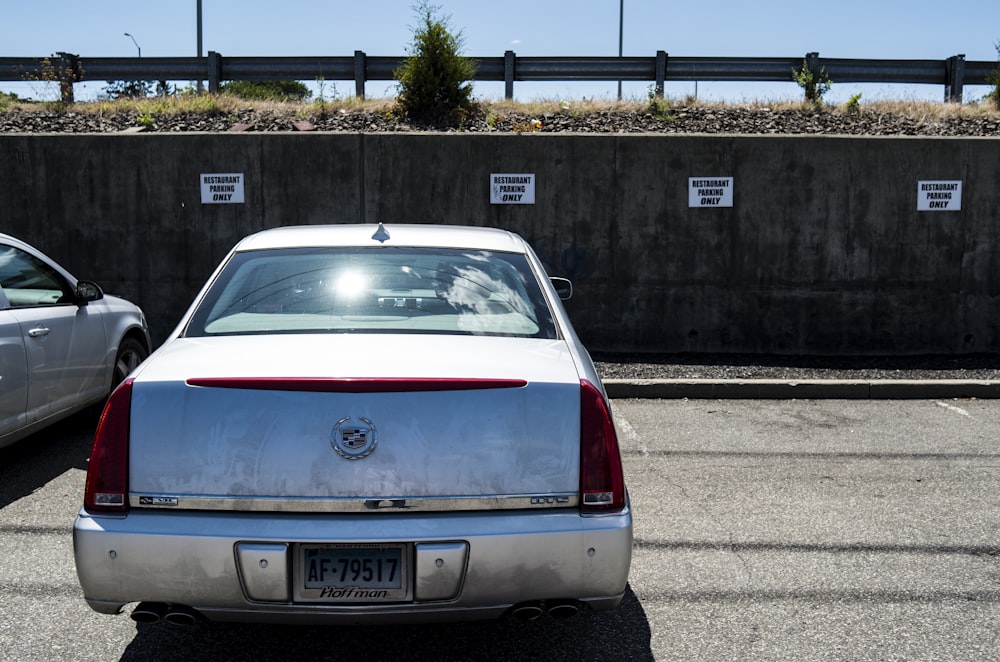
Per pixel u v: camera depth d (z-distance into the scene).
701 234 10.10
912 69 13.88
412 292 3.53
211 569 2.63
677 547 4.43
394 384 2.71
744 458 6.20
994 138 10.03
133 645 3.35
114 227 10.16
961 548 4.44
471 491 2.71
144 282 10.23
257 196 10.12
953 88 13.72
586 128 11.94
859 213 10.07
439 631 3.51
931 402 8.29
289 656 3.28
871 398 8.45
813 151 9.99
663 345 10.23
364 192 10.12
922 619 3.61
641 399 8.36
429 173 10.09
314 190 10.12
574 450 2.78
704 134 10.16
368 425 2.69
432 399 2.72
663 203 10.06
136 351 7.10
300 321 3.32
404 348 3.01
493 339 3.20
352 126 11.82
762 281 10.16
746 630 3.51
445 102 12.30
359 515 2.68
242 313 3.38
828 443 6.65
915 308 10.20
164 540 2.63
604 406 2.86
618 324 10.21
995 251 10.13
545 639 3.44
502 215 10.12
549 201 10.09
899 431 7.06
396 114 12.28
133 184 10.10
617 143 10.00
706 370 9.15
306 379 2.70
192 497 2.68
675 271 10.14
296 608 2.64
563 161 10.04
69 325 5.91
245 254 3.83
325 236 4.01
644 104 12.87
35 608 3.64
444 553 2.64
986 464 6.07
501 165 10.06
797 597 3.83
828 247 10.12
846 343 10.24
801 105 12.89
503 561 2.66
